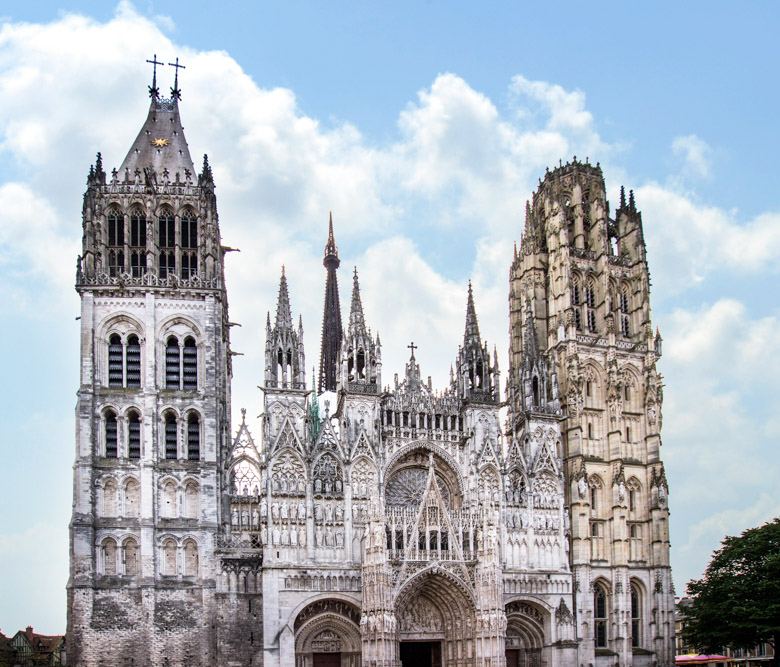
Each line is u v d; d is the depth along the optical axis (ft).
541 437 408.46
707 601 385.50
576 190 464.65
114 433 373.61
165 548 363.15
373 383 386.52
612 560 416.87
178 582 358.84
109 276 384.27
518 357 479.41
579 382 431.43
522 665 386.52
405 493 389.60
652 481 431.84
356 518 368.48
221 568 361.51
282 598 351.46
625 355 448.65
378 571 345.51
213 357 385.91
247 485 386.11
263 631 348.79
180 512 367.04
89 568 353.72
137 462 370.12
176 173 405.59
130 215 393.50
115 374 379.14
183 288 388.16
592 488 426.51
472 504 383.24
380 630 339.98
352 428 379.55
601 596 415.23
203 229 398.21
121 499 365.20
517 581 383.45
